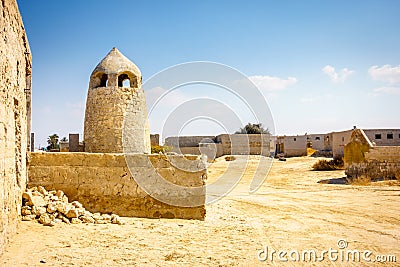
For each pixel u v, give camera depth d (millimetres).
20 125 9375
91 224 9578
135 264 7000
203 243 8797
